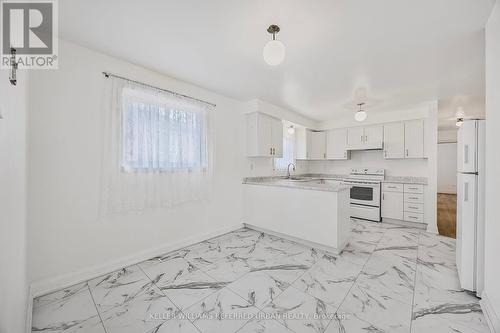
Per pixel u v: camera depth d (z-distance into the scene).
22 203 1.36
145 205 2.40
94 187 2.08
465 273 1.80
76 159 1.97
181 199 2.76
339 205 2.60
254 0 1.42
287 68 2.44
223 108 3.39
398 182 3.92
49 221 1.83
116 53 2.13
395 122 4.21
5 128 1.00
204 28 1.74
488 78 1.56
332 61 2.27
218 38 1.88
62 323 1.47
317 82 2.84
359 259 2.46
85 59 2.03
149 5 1.47
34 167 1.75
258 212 3.48
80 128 1.99
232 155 3.54
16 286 1.19
